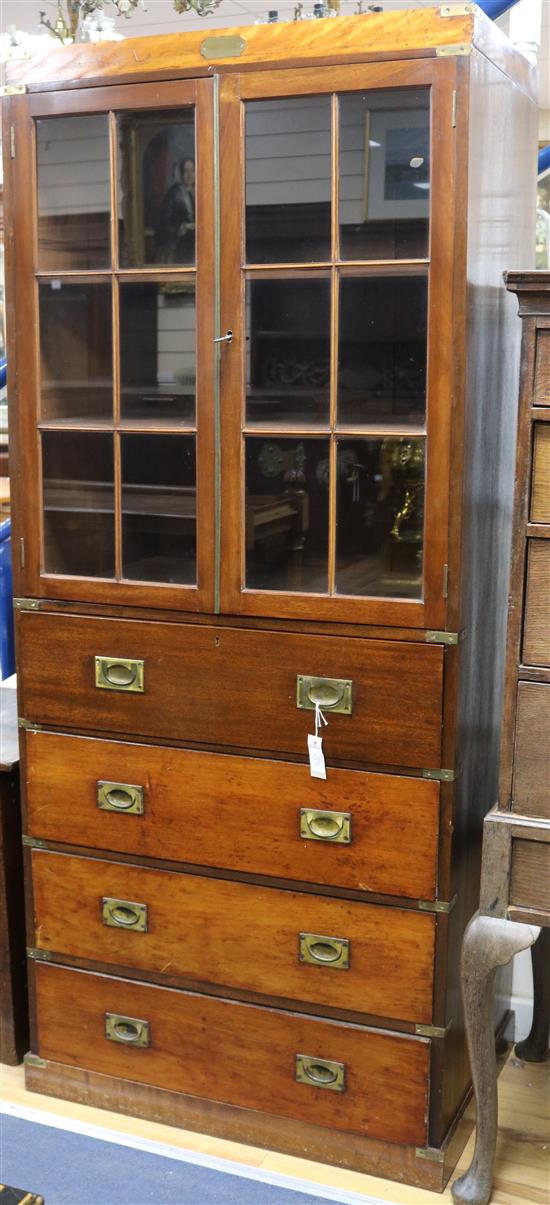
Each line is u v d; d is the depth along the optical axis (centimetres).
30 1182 196
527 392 161
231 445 189
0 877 225
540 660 168
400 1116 197
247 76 179
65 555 206
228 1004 207
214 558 193
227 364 187
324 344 182
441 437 176
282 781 195
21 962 232
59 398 202
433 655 182
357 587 186
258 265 183
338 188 178
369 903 193
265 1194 194
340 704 188
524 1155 207
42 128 196
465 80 167
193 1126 213
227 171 183
